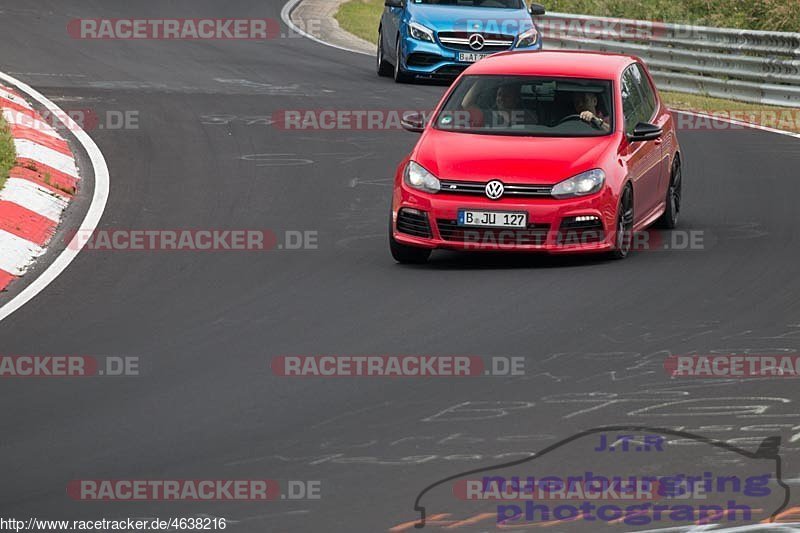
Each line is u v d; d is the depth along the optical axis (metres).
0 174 52.22
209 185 56.06
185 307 37.91
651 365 31.33
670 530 21.78
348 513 22.69
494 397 29.06
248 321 36.19
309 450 25.89
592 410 28.05
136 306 38.09
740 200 54.12
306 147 64.62
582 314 36.22
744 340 33.41
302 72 89.81
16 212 47.84
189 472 24.84
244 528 22.22
